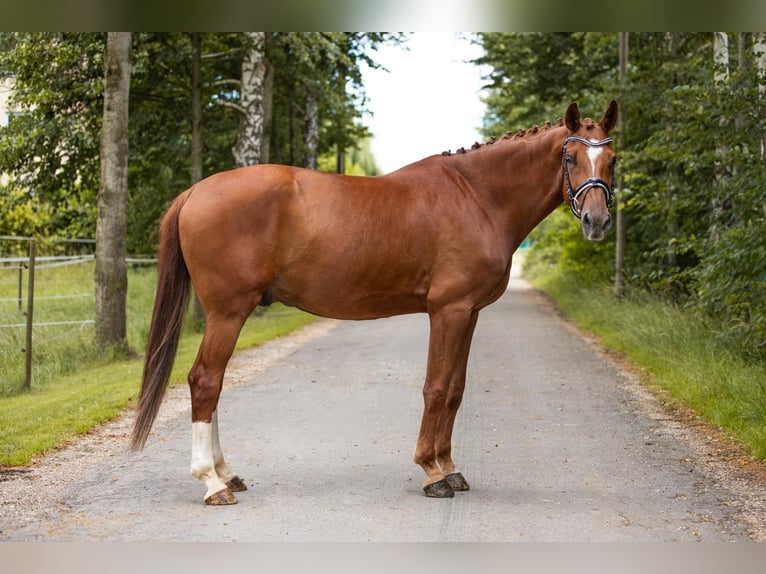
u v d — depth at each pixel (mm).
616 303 16953
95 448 6766
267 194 5379
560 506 5328
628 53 17172
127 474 5996
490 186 5777
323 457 6555
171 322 5465
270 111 18578
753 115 10156
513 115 27328
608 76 19797
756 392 7988
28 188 16219
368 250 5438
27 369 9844
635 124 16469
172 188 19828
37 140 14602
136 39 15500
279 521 4988
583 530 4863
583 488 5746
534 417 8141
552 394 9352
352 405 8672
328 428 7590
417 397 9125
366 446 6914
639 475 6078
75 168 15586
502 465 6379
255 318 18688
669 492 5645
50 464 6234
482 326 16797
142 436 5262
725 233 9414
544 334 15383
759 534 4812
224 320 5383
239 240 5344
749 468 6254
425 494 5559
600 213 5383
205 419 5355
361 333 15805
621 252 17594
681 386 9219
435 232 5512
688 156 10758
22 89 14477
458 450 6855
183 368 10641
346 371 10984
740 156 9930
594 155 5469
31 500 5328
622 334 13789
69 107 14953
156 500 5375
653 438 7258
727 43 12766
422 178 5676
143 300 16672
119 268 12219
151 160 18391
